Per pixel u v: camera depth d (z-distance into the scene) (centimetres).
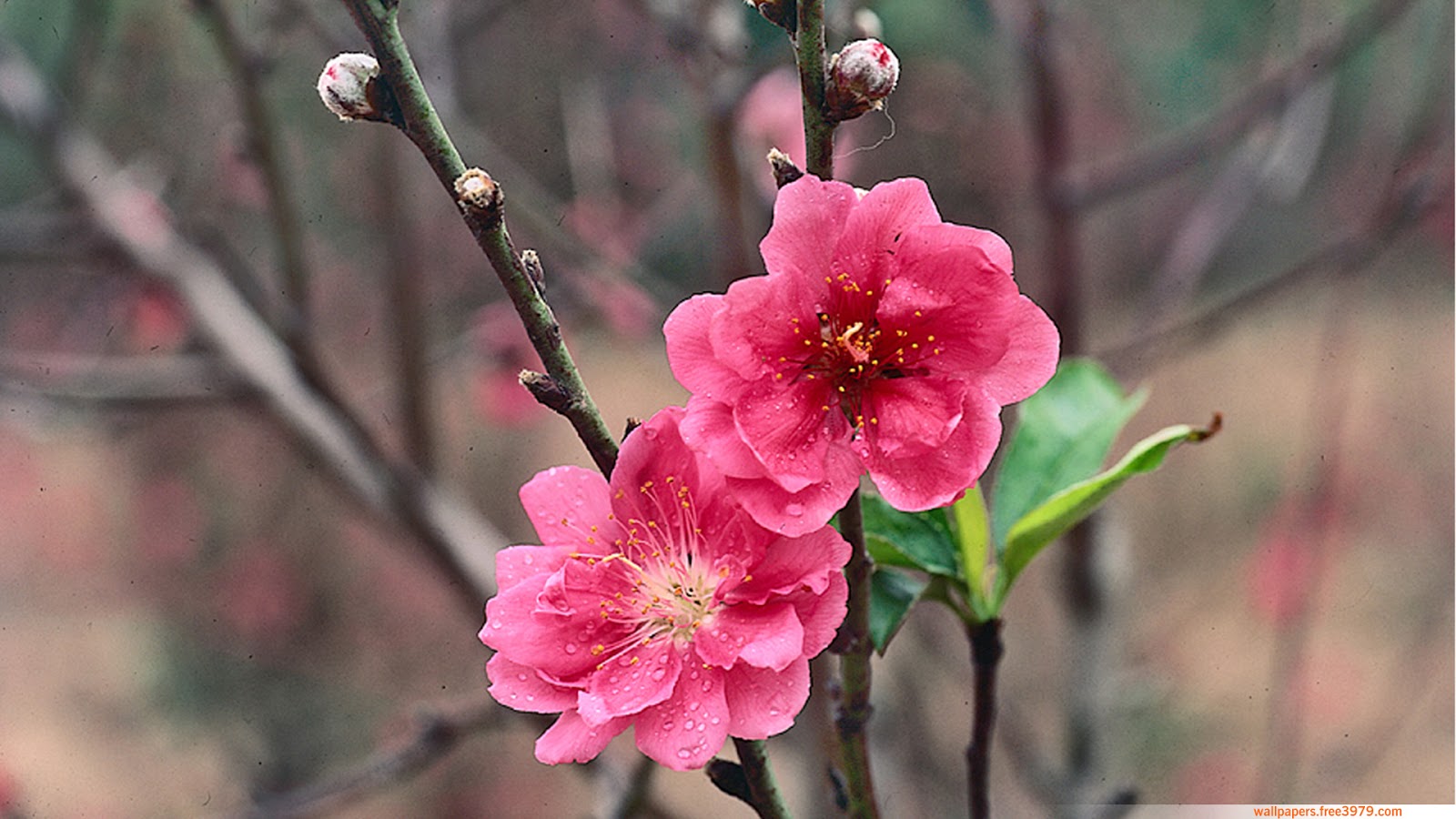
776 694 45
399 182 71
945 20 105
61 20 100
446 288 119
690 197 100
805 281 46
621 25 99
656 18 68
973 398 46
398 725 101
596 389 163
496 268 45
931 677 109
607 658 45
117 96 96
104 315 120
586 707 45
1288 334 207
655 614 45
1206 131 77
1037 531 48
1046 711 117
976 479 45
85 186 81
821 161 45
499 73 100
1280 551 121
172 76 94
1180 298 85
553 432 162
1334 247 80
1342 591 155
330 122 110
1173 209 181
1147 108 134
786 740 70
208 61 93
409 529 72
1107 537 80
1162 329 82
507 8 79
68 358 99
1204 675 137
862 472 46
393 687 152
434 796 148
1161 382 183
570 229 81
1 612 164
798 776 70
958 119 110
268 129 66
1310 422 138
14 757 140
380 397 104
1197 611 134
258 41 66
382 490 72
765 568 45
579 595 45
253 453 153
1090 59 130
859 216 46
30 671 154
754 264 67
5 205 129
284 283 70
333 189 114
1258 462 169
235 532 156
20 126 81
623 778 66
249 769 141
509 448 144
